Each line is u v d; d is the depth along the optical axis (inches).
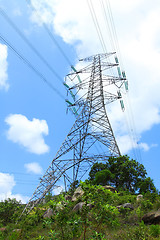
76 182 1206.3
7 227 682.2
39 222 689.6
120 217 570.6
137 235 391.2
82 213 295.0
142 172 1334.9
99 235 292.7
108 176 1246.3
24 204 1054.4
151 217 507.8
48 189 1093.8
